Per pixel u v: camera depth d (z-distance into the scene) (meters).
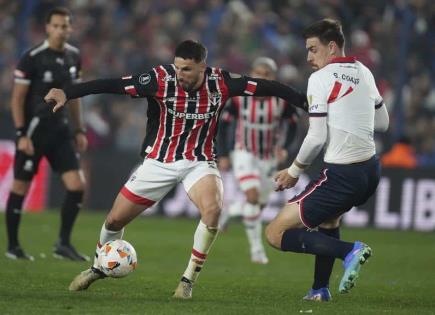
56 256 37.44
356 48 72.56
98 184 61.75
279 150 42.88
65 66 36.38
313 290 26.73
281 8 77.44
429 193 59.75
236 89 25.42
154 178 25.48
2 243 41.81
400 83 67.75
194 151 25.56
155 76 25.14
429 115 71.00
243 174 41.34
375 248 48.31
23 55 35.97
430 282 34.50
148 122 26.14
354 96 25.06
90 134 67.56
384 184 60.00
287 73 72.19
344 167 24.92
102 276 26.23
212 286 30.08
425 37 72.19
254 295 27.84
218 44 73.75
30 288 27.08
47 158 37.34
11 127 61.72
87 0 76.62
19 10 74.12
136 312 22.91
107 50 74.12
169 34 74.50
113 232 26.14
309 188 25.27
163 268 36.44
